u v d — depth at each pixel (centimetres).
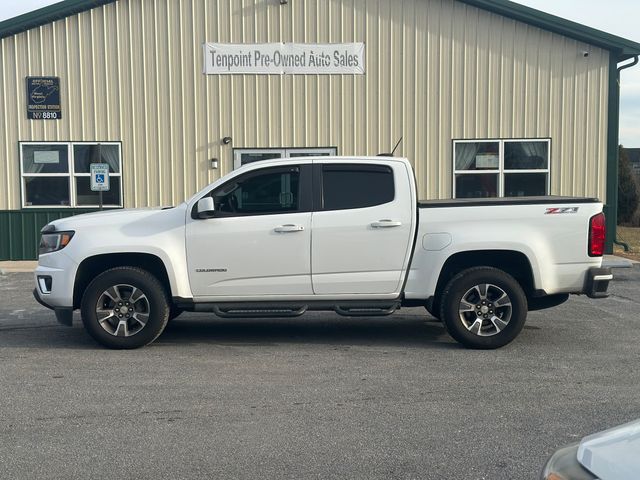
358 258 782
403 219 780
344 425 551
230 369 711
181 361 743
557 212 777
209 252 782
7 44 1612
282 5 1625
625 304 1093
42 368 715
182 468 471
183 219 788
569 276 780
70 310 793
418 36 1634
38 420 563
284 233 780
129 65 1627
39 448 506
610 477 235
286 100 1644
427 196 1662
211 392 634
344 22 1631
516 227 777
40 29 1612
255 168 796
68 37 1616
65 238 791
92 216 810
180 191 1648
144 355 770
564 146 1653
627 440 256
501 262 820
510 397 620
